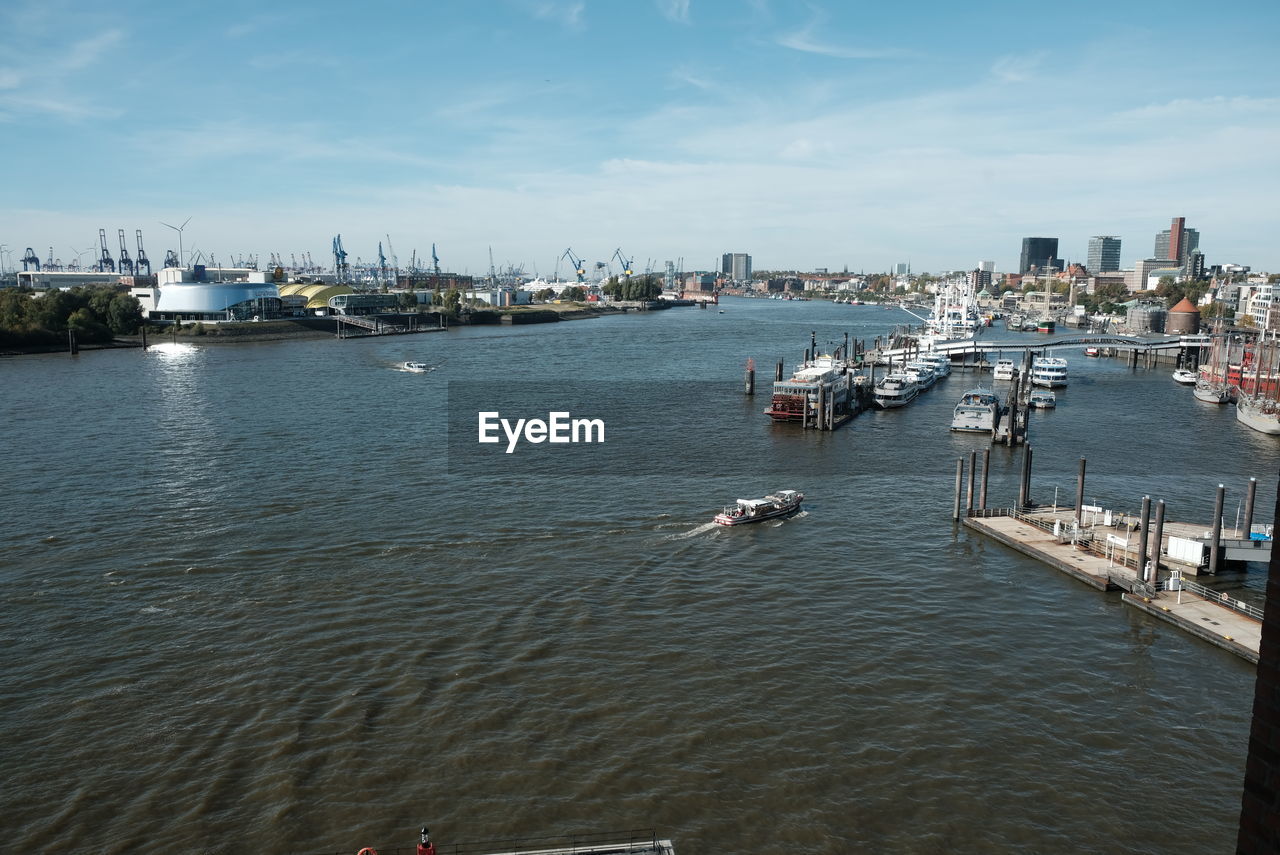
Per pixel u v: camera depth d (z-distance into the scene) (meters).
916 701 62.81
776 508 105.94
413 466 127.50
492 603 78.25
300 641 70.25
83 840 47.88
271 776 53.25
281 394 197.75
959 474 104.56
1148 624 76.38
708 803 51.31
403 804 50.94
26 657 67.06
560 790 52.31
